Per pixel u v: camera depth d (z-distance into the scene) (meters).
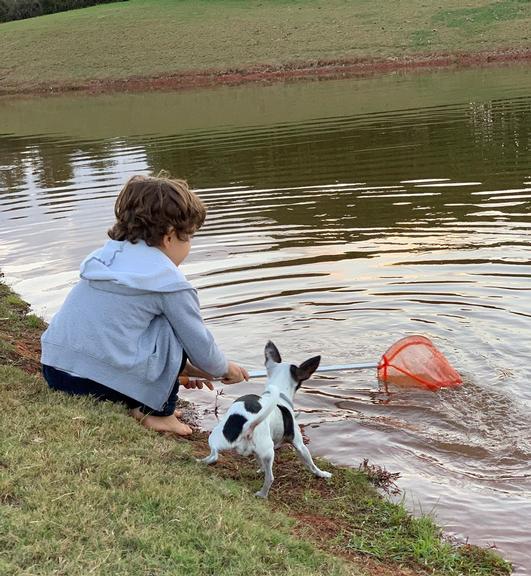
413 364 2.21
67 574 1.05
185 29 16.80
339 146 6.28
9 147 8.02
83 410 1.62
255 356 2.41
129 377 1.65
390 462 1.83
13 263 3.62
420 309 2.72
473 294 2.82
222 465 1.65
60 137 8.49
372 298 2.85
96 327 1.63
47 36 17.58
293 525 1.42
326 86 11.66
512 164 5.05
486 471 1.78
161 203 1.64
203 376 1.81
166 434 1.73
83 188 5.40
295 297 2.90
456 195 4.38
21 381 1.80
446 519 1.58
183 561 1.13
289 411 1.62
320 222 3.99
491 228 3.64
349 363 2.36
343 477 1.70
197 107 10.44
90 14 19.53
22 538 1.12
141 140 7.68
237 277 3.17
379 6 16.67
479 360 2.33
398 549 1.43
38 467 1.33
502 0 15.55
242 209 4.41
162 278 1.61
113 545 1.14
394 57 13.68
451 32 14.39
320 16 16.53
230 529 1.25
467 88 9.72
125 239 1.68
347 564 1.29
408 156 5.63
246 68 14.20
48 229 4.25
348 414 2.08
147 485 1.34
